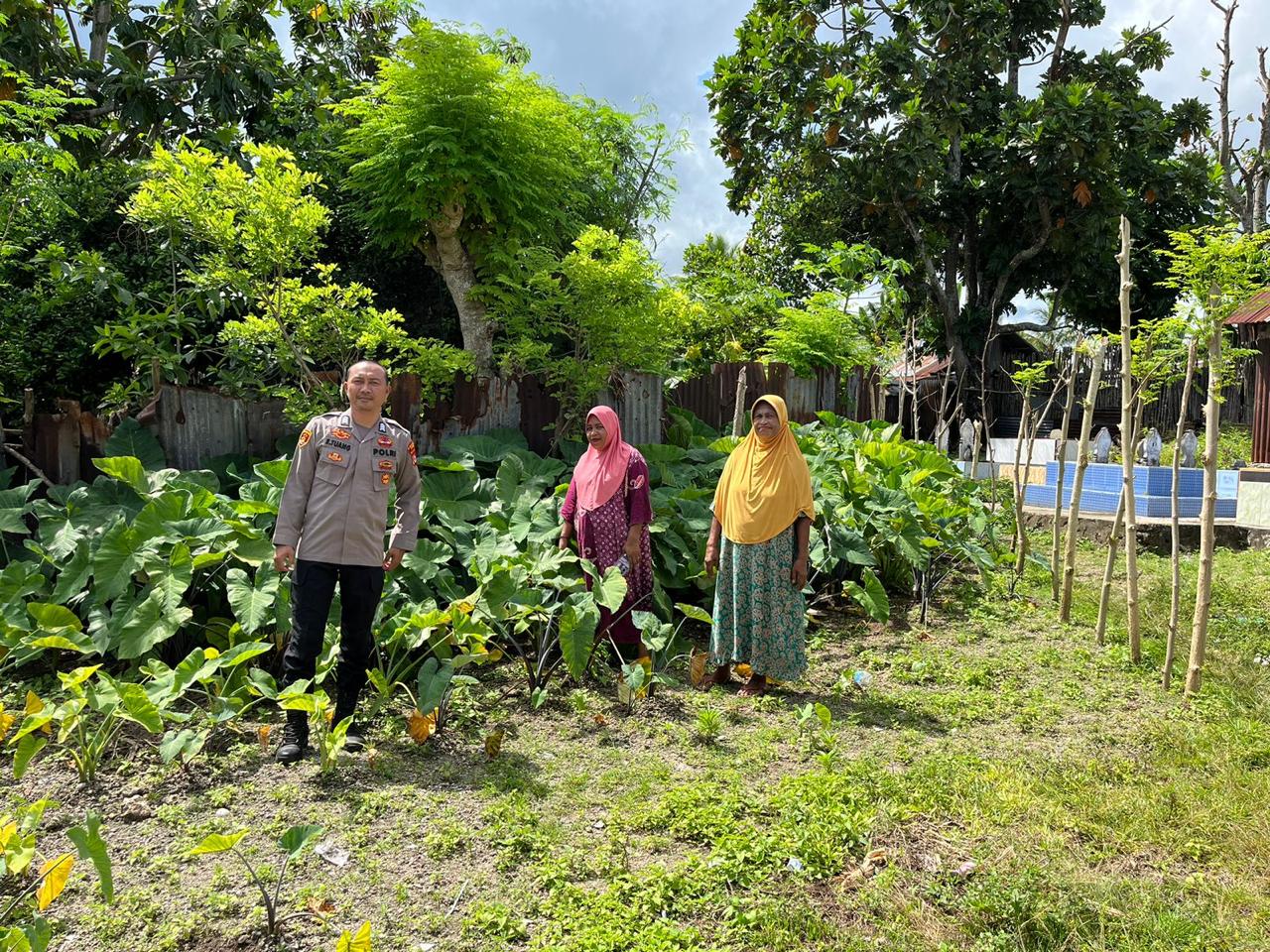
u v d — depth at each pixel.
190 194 6.30
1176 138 21.94
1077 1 22.75
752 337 12.77
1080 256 19.89
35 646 4.11
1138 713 4.62
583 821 3.45
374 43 13.62
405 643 4.58
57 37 11.51
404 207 7.91
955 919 2.78
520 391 7.70
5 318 8.01
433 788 3.69
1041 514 10.40
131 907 2.77
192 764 3.82
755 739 4.26
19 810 3.14
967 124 20.78
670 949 2.61
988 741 4.27
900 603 6.94
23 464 5.88
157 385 6.38
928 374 24.42
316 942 2.64
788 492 4.77
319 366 8.32
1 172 6.45
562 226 9.27
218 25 11.98
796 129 20.48
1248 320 9.56
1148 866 3.14
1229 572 8.05
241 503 5.21
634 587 5.34
